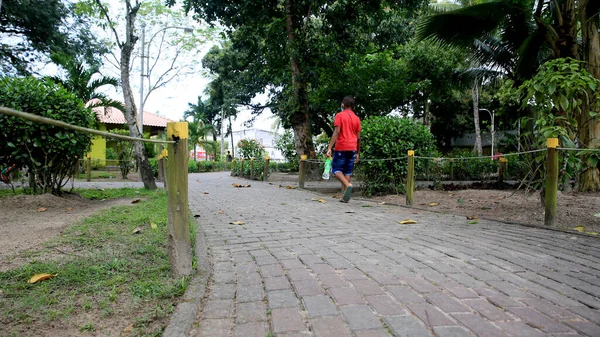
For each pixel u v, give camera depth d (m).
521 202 6.63
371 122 8.17
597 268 2.70
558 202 5.73
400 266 2.77
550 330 1.78
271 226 4.41
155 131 28.50
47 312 2.05
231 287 2.42
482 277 2.51
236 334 1.81
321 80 15.03
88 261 2.90
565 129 4.89
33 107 5.75
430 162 9.08
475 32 8.96
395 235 3.84
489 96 27.00
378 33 17.95
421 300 2.14
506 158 11.68
